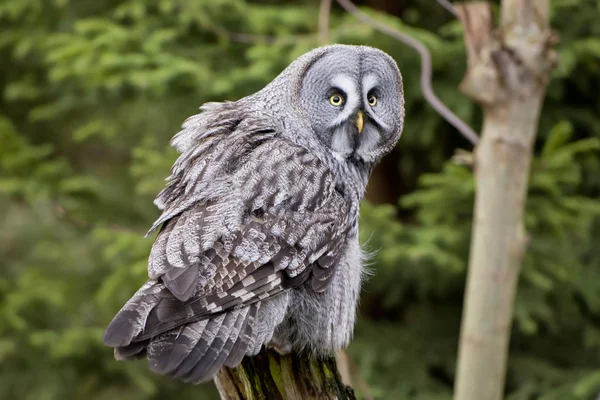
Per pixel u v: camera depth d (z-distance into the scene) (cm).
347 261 775
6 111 1744
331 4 1498
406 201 1340
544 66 948
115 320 610
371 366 1417
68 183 1420
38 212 1708
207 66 1383
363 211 1302
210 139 766
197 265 662
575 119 1482
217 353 630
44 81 1650
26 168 1421
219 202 709
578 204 1309
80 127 1680
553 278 1423
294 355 744
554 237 1363
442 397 1400
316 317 751
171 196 736
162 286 643
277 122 802
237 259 680
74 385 1541
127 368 1530
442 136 1518
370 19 1102
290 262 707
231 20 1412
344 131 811
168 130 1659
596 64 1419
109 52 1357
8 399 1520
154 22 1415
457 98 1398
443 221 1379
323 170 773
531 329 1348
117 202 1536
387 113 840
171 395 1609
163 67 1328
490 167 968
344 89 809
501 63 946
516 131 957
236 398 714
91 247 1628
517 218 970
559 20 1409
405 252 1295
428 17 1552
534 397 1465
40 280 1577
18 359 1541
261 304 691
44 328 1560
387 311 1616
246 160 745
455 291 1541
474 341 980
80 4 1520
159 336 626
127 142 1712
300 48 1307
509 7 959
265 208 720
